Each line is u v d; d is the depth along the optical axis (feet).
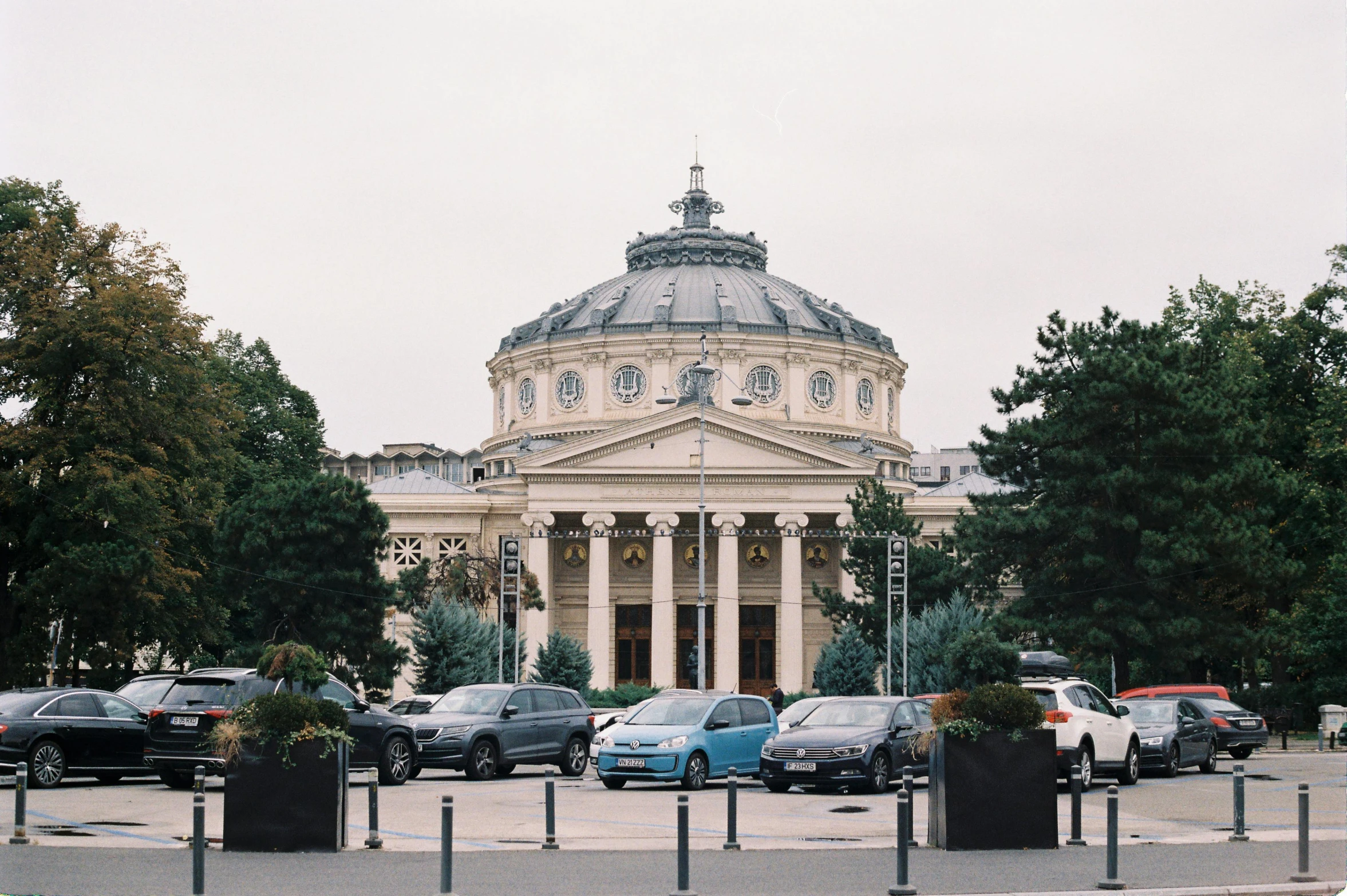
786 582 301.43
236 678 107.45
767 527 321.52
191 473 211.00
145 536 191.31
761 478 302.86
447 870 57.52
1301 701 225.35
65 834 78.28
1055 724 107.65
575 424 349.82
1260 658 231.09
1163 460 208.64
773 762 107.76
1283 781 122.21
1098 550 209.56
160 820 85.56
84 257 198.49
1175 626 197.98
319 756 71.36
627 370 349.82
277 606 223.30
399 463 575.79
